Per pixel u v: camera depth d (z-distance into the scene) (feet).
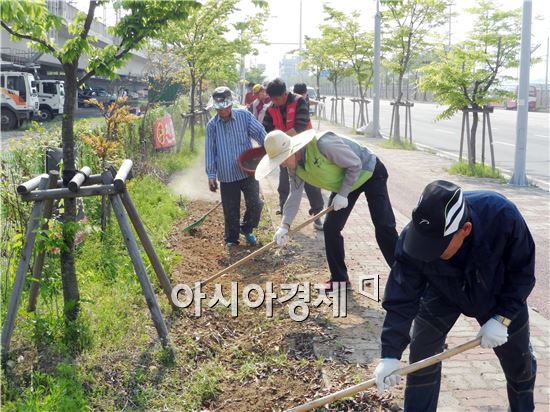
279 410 13.94
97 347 15.67
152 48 52.03
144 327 16.96
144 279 15.93
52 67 126.00
